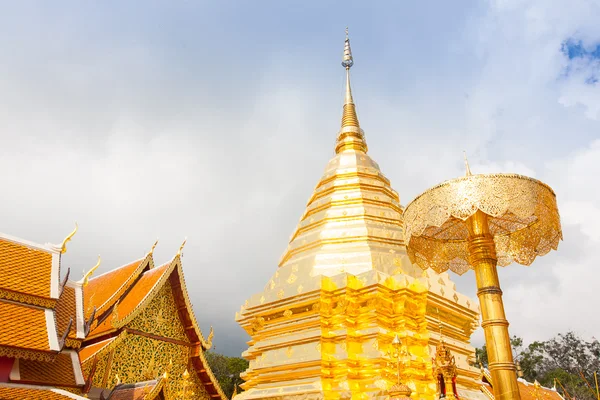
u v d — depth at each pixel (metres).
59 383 12.20
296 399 9.64
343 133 15.51
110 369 19.00
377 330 9.52
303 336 10.15
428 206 5.79
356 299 10.02
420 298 9.98
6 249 12.96
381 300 9.84
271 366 10.45
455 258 7.77
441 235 7.62
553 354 47.94
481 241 5.61
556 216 6.01
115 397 16.83
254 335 11.84
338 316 10.00
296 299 10.49
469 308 11.18
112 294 22.38
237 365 46.53
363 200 12.73
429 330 9.91
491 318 5.21
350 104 16.27
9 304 11.72
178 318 23.08
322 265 11.06
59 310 13.77
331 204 12.91
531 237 7.05
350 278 10.06
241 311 11.98
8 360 11.36
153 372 20.77
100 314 21.11
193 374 22.62
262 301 11.23
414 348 9.73
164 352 21.73
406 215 6.31
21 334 11.10
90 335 20.16
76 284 15.17
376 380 9.23
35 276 12.73
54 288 12.75
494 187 5.46
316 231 12.24
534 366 48.00
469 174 5.87
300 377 9.98
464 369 10.24
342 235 11.65
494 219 7.14
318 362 9.63
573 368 45.81
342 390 9.35
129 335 20.41
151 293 21.59
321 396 9.32
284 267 11.95
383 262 10.89
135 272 23.48
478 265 5.54
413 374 9.28
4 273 12.17
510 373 4.90
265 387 10.55
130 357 20.09
